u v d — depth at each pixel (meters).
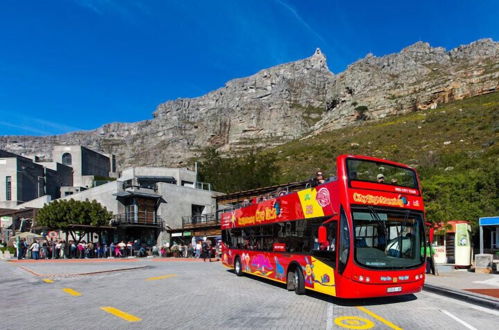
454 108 96.69
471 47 160.62
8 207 66.56
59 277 18.59
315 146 102.56
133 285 15.54
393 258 10.73
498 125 67.88
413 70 143.88
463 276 16.53
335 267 10.59
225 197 39.97
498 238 22.48
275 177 74.00
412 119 99.69
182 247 39.72
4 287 15.44
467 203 29.14
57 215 36.81
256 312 9.87
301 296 12.48
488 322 8.74
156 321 8.89
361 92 146.75
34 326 8.57
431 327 8.27
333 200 11.05
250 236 17.25
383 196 11.03
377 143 85.25
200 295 12.77
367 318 9.16
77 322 8.91
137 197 44.16
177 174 53.66
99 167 100.88
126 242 43.50
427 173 46.12
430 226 17.44
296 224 13.14
